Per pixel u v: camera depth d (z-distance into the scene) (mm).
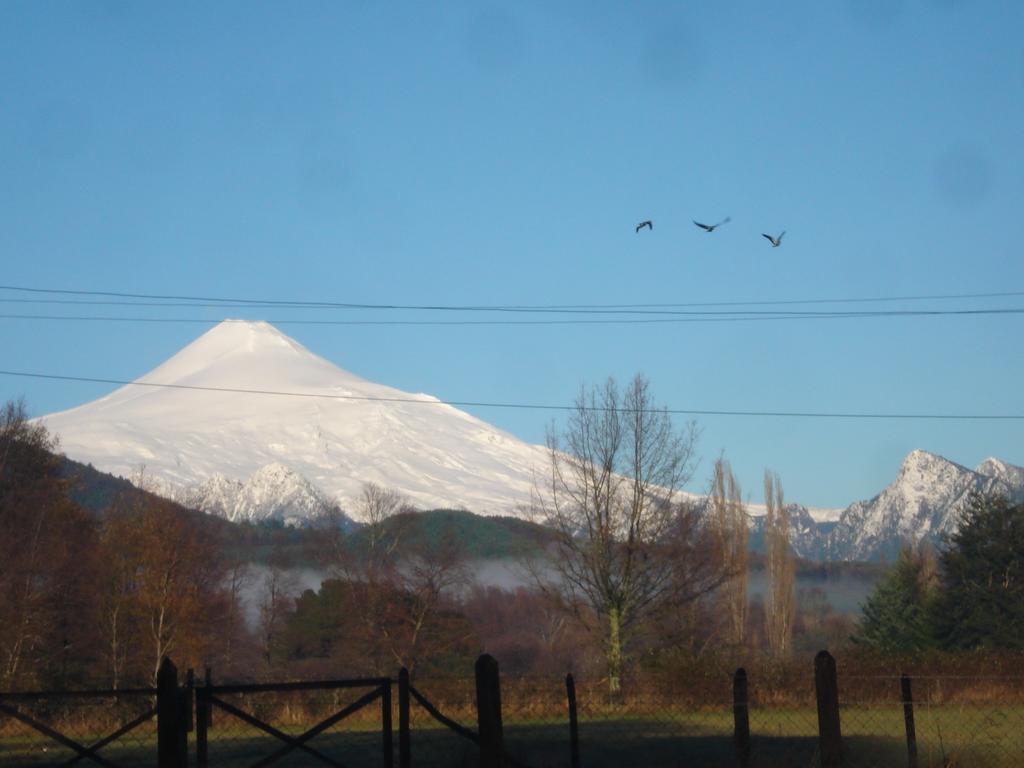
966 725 25109
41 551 71875
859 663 39344
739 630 78312
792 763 21031
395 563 85375
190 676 25969
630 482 60281
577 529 60031
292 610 98000
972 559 77312
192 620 81562
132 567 80812
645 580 59031
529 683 26672
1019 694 28859
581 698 26203
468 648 80375
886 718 26031
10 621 64438
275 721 31234
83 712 31766
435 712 16984
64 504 78625
